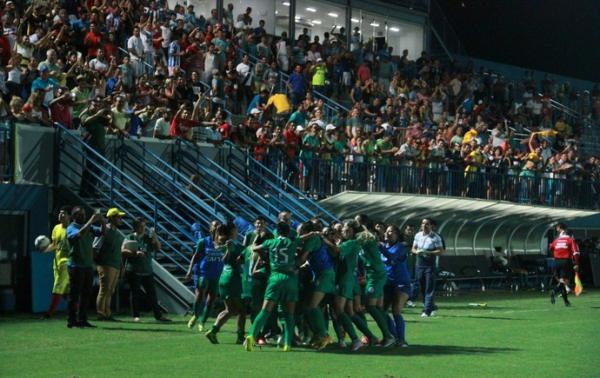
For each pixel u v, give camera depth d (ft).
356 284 58.85
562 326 73.72
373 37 164.55
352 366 49.21
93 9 110.01
